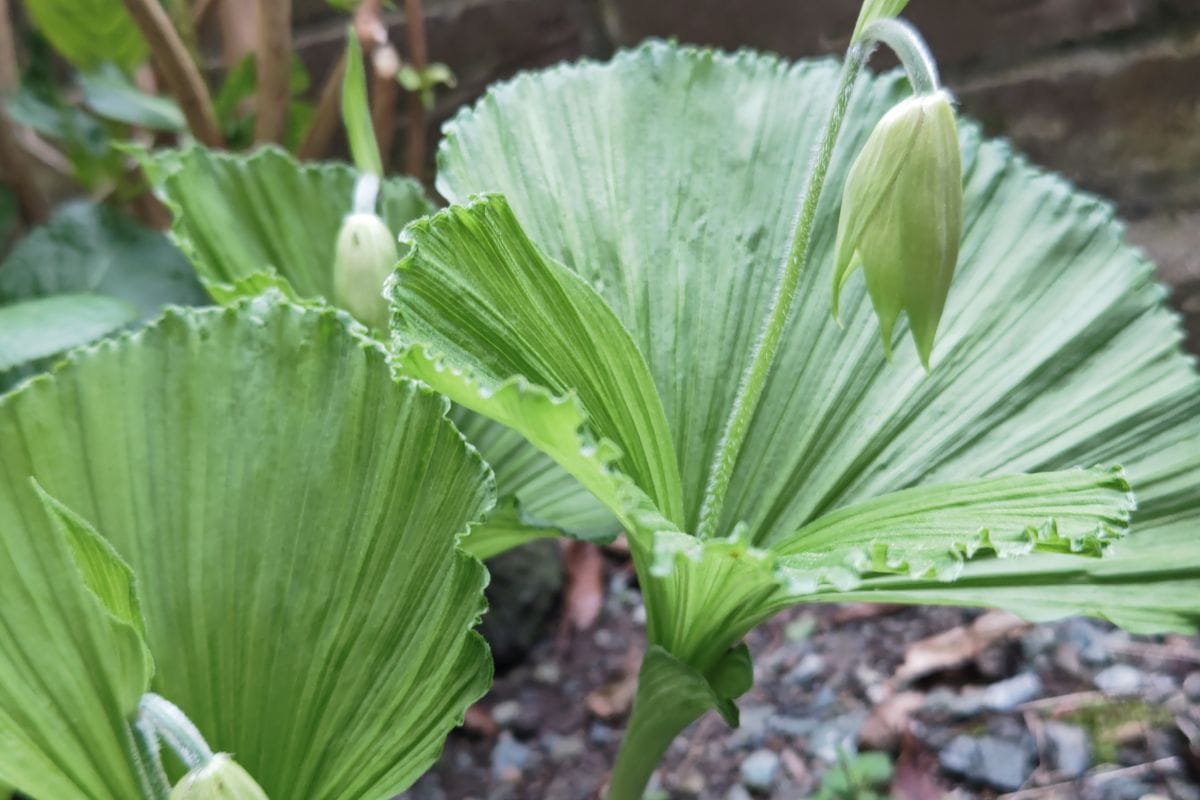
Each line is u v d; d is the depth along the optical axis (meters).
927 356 0.29
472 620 0.30
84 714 0.30
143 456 0.32
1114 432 0.35
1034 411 0.35
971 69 0.60
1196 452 0.34
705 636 0.33
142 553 0.32
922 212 0.28
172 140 0.61
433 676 0.31
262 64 0.52
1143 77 0.57
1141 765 0.45
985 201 0.38
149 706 0.29
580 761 0.52
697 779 0.49
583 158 0.38
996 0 0.58
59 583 0.30
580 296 0.31
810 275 0.37
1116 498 0.30
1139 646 0.49
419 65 0.55
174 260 0.52
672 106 0.39
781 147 0.38
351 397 0.32
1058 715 0.47
